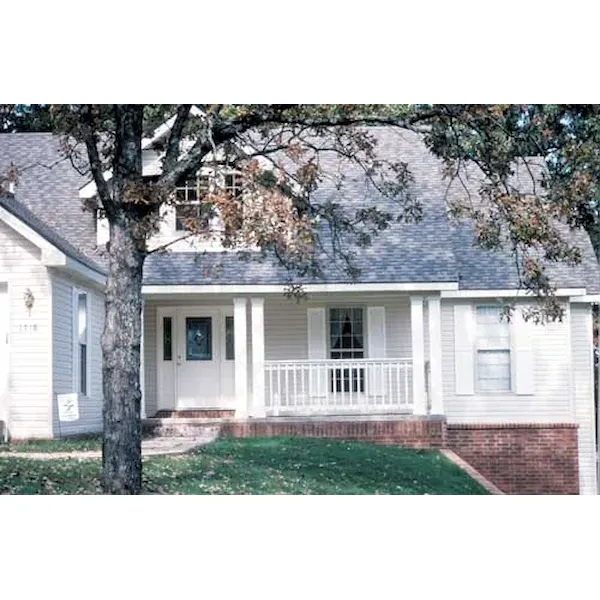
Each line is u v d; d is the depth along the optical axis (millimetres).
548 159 29328
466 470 19578
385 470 18547
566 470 24422
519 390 24734
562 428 24547
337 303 25453
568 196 16656
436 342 23125
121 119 15250
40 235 19828
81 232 25141
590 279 25141
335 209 20625
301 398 25281
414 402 22984
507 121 19500
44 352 19969
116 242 15078
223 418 23578
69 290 21219
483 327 24984
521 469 24469
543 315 17688
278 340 25547
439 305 23312
